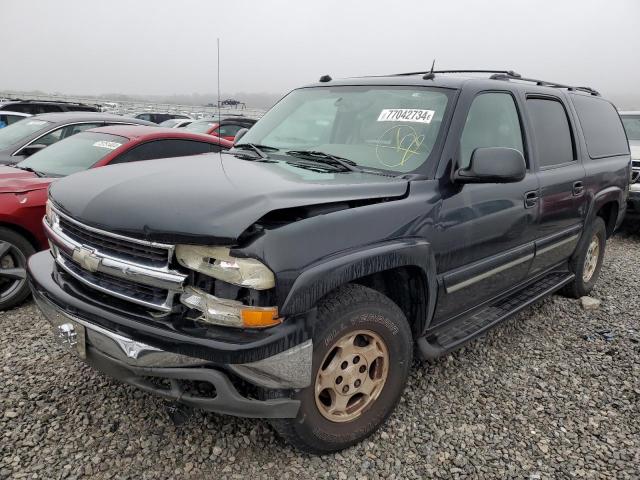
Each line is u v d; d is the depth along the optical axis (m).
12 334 3.79
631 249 7.56
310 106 3.71
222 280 2.11
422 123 3.11
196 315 2.20
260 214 2.08
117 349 2.28
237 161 3.14
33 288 2.75
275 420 2.41
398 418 3.00
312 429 2.46
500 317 3.68
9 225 4.15
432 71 3.67
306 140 3.48
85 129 6.47
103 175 2.78
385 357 2.72
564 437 2.90
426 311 2.87
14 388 3.06
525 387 3.41
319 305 2.38
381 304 2.58
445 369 3.58
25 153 5.93
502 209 3.31
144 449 2.60
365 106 3.41
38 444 2.59
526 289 4.26
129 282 2.32
